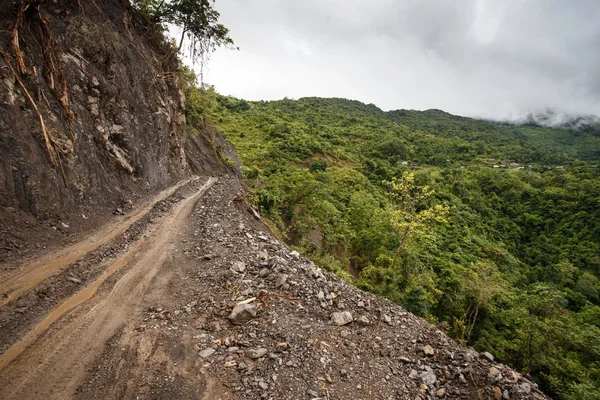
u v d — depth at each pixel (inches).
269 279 284.4
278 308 246.5
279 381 175.8
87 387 155.4
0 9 315.3
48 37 362.9
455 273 1076.5
